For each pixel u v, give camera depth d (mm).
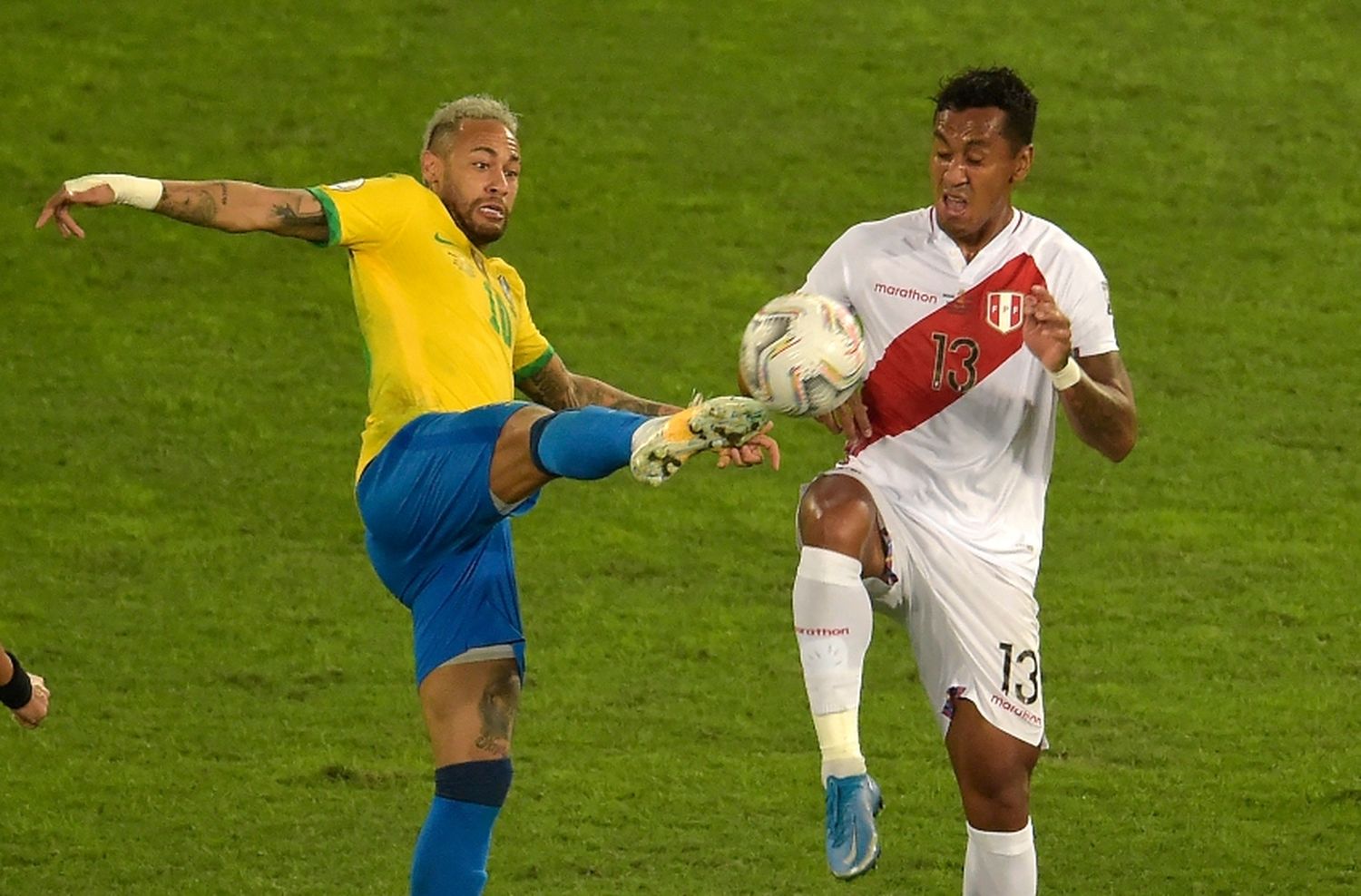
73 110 53406
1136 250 49281
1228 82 56531
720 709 30234
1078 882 24234
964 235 19344
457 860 19359
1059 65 57000
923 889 24047
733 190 51406
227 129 52812
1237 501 39094
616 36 58125
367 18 58469
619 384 42781
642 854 24938
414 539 19531
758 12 59531
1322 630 33688
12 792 26781
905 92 55625
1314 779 27688
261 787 27141
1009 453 19688
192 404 42094
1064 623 33875
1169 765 28281
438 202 20594
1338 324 46500
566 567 35812
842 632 18297
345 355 44531
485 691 19688
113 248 48406
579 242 49125
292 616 33625
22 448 39969
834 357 16906
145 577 35000
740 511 38406
